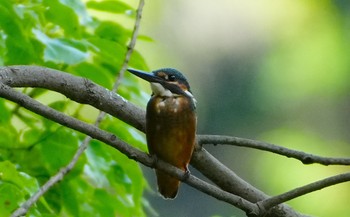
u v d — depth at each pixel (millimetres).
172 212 26719
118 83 9758
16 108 10484
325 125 25766
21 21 9688
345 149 25547
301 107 26219
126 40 10750
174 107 9508
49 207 10039
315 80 26109
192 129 9555
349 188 21781
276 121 26672
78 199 10305
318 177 22766
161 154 9539
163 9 28594
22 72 8570
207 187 8828
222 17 29203
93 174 10172
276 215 10172
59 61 9586
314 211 21859
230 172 10070
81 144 9578
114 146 8492
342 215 21734
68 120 8273
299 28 26734
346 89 25828
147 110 9555
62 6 9844
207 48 29250
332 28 26125
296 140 25625
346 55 25812
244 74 28625
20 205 8805
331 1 26250
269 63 27078
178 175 8828
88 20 10500
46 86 8766
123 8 10695
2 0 9594
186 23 29141
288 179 23203
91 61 10625
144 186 10680
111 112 9367
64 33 10242
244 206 8836
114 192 10477
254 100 27516
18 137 10273
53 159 10133
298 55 26469
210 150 27219
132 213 10469
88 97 9078
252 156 26688
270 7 28125
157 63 27234
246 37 28672
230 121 28344
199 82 29141
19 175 9094
